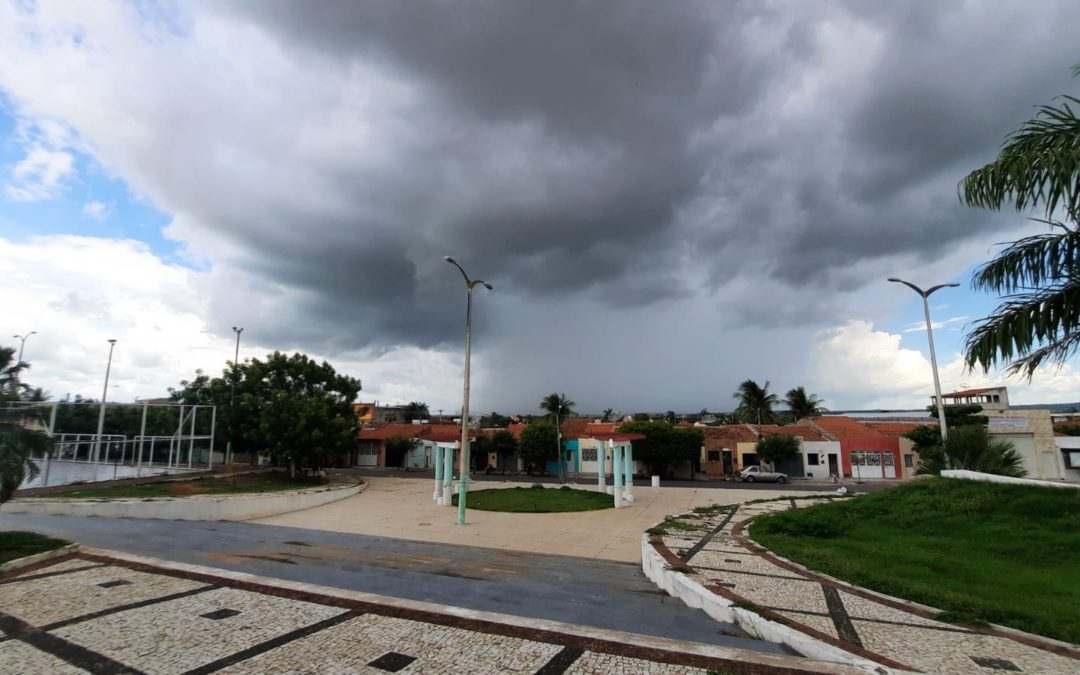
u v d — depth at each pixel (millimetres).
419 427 62312
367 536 16281
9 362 12766
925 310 23359
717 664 5391
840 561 10227
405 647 5828
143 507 18969
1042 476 35094
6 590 8047
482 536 16438
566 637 6117
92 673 5215
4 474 10617
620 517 20438
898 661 5602
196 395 39750
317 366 35281
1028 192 7918
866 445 47125
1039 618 6957
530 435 51625
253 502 21078
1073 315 8055
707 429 53125
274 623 6582
